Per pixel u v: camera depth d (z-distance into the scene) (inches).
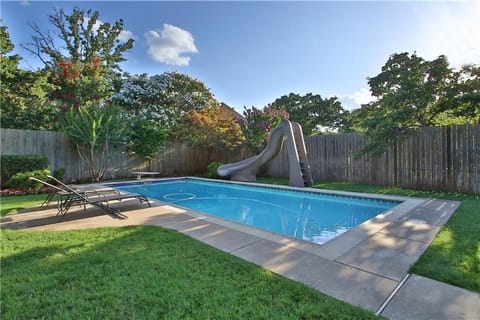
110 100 573.6
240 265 107.3
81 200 212.8
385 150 316.2
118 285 92.1
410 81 297.1
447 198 252.2
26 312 77.7
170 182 467.5
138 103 615.8
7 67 502.6
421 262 108.2
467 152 280.8
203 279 96.0
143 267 106.2
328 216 241.6
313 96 901.2
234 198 333.7
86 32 706.2
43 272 102.2
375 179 362.3
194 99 681.0
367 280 94.7
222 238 143.6
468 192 280.2
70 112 445.7
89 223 176.4
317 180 430.3
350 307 78.0
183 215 198.2
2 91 521.3
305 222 222.7
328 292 87.2
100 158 457.7
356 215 243.0
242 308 78.7
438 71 285.7
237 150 593.6
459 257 111.8
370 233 147.6
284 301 82.0
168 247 128.6
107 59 741.3
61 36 679.7
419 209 203.6
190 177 503.8
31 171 349.1
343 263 109.4
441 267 102.8
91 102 518.3
